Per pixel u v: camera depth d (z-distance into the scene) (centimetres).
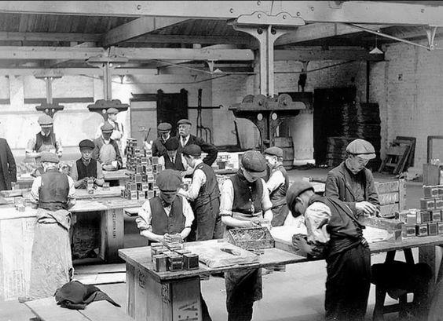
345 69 2058
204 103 2586
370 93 1970
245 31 923
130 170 1165
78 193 877
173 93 2542
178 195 606
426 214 585
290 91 2264
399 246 547
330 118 2075
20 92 2395
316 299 698
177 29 1619
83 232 880
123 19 1567
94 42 1684
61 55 1639
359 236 521
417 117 1795
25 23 1502
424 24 999
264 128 942
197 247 548
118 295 722
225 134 2555
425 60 1748
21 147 2405
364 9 964
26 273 708
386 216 961
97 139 1199
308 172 1941
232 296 582
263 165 592
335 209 521
